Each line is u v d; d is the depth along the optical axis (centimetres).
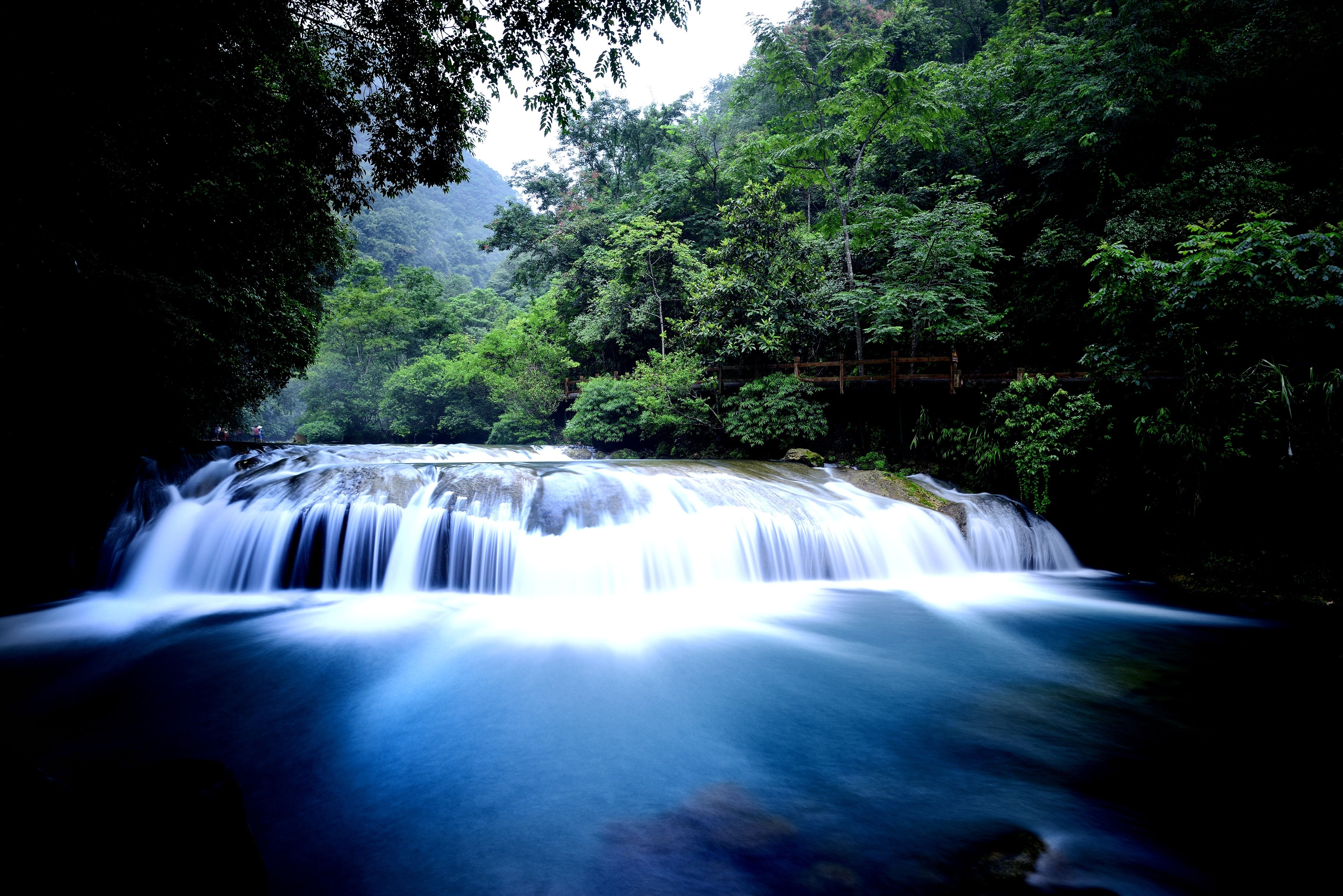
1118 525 1036
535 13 623
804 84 1833
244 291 1008
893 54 2661
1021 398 1148
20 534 876
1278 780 424
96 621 757
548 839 358
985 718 524
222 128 613
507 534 870
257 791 406
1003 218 1736
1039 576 1034
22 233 639
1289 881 320
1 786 229
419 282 4588
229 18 521
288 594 871
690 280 2150
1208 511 932
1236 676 621
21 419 830
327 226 939
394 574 872
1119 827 367
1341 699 562
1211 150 1409
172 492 1097
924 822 373
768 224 1712
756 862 337
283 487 977
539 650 666
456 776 428
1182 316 915
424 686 577
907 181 2084
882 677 613
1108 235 1399
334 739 479
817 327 1641
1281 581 861
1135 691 582
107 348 841
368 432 4041
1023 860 337
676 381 1797
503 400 2956
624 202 3005
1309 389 823
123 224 735
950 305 1516
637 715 525
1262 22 1525
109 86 502
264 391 1375
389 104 649
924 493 1141
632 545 885
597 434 2189
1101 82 1579
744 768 440
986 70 2000
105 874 209
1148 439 978
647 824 373
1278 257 820
